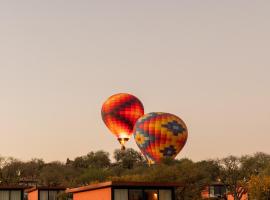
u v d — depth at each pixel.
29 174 160.50
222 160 99.12
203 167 91.62
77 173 155.88
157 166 97.00
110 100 132.12
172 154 117.00
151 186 49.28
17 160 154.12
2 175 145.75
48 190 82.50
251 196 67.81
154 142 116.44
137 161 180.38
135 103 131.25
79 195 55.50
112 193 48.00
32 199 87.12
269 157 102.62
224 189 100.75
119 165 178.62
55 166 166.88
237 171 96.94
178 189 78.88
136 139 120.69
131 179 86.25
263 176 73.69
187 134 120.25
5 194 62.31
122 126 130.62
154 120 118.12
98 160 185.50
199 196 80.44
